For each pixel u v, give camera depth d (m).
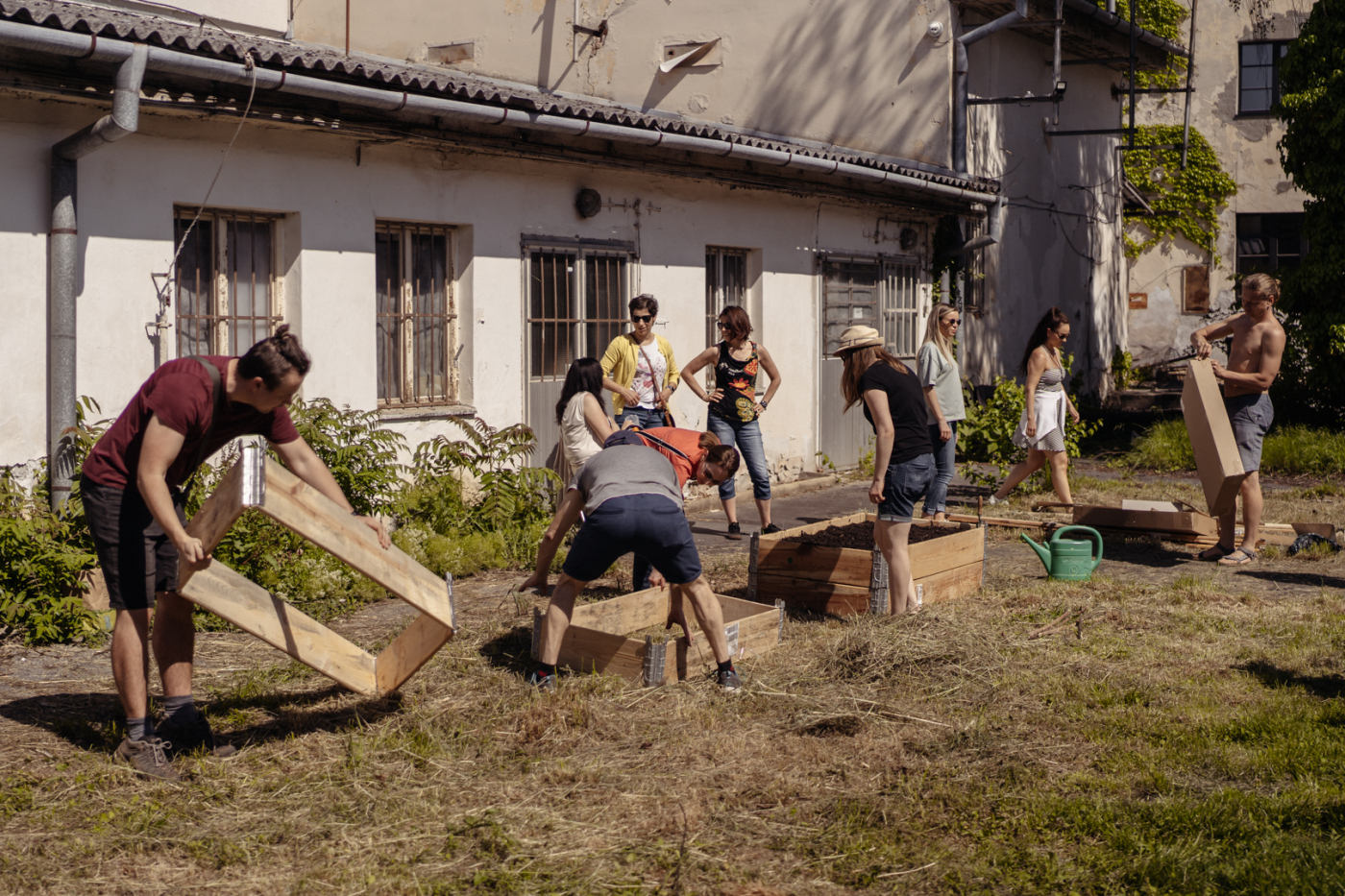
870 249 14.32
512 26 16.67
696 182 11.54
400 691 5.39
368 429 8.21
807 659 6.01
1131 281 26.94
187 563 4.25
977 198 14.70
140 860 3.80
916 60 15.18
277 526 7.24
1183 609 7.22
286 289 8.24
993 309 17.25
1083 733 5.03
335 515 4.56
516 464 9.73
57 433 6.75
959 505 11.35
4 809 4.09
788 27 15.79
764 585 7.32
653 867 3.81
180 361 4.37
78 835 3.94
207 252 7.84
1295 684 5.72
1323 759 4.63
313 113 7.73
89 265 7.02
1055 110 17.77
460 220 9.27
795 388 13.16
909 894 3.66
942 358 9.55
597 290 10.61
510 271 9.70
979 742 4.88
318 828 4.04
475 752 4.75
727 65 16.14
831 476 13.28
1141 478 14.09
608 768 4.59
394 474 8.25
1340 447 14.25
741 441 9.51
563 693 5.22
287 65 7.32
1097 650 6.27
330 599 7.11
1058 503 10.48
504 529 8.71
